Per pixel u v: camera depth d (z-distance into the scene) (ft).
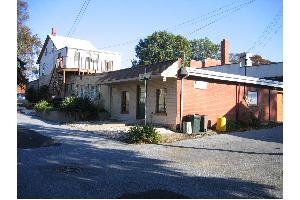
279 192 21.97
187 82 55.72
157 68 56.34
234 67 102.12
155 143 43.16
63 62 111.65
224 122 56.29
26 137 44.50
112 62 122.42
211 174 26.58
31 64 155.94
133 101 67.31
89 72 102.99
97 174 25.91
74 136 47.50
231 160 32.40
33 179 24.06
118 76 69.10
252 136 50.49
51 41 130.72
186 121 54.65
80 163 29.94
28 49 148.25
